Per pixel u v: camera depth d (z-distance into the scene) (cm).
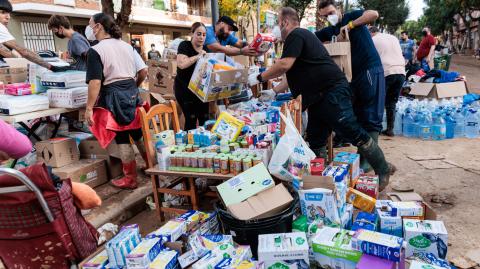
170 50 572
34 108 359
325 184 260
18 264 195
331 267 225
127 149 386
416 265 201
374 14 355
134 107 380
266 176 264
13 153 176
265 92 430
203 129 345
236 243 246
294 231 256
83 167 383
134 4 2253
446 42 6338
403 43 1167
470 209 327
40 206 179
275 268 220
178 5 2730
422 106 611
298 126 329
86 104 391
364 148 341
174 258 215
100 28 369
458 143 543
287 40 328
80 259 202
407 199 293
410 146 540
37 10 1569
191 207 357
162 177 422
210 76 361
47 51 511
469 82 1314
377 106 384
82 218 206
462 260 250
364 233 221
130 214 354
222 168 292
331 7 400
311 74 327
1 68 436
